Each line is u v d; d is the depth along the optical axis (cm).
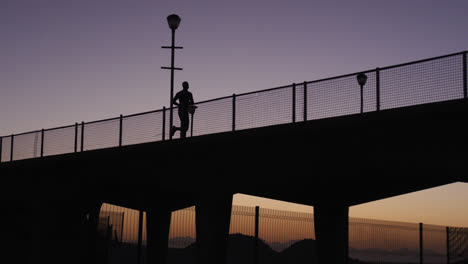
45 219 2956
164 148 2144
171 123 2150
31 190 3061
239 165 2039
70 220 2981
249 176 2031
